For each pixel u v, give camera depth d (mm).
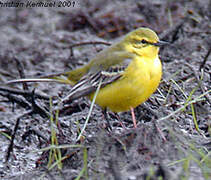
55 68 18719
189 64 15195
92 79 11969
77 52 19406
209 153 9930
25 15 23109
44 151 11953
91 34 20641
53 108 14125
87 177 9719
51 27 21719
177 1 20562
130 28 20188
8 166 12594
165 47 17172
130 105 11703
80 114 13773
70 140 11672
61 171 10391
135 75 11297
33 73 18594
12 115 15898
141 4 20906
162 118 10961
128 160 10195
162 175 9156
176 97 13312
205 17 19000
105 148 10594
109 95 11648
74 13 21938
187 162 9320
